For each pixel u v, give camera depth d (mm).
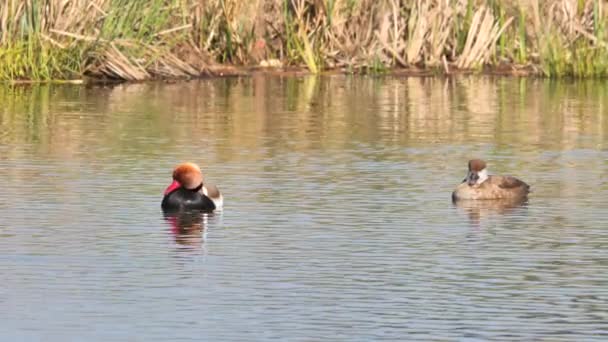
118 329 15086
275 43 43625
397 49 43469
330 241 19250
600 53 42281
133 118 32125
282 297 16344
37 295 16359
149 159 26250
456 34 43656
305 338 14805
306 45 42844
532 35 43688
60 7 39125
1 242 19016
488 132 30359
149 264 17891
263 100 36062
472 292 16609
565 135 29938
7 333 14914
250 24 42875
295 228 20109
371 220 20703
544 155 27188
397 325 15273
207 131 30156
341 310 15836
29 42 38812
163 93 37312
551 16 42531
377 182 23953
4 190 22844
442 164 25984
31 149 27250
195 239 19344
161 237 19469
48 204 21734
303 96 37000
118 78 39781
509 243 19234
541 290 16703
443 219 20859
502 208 21781
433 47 43250
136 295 16391
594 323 15375
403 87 39312
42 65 38906
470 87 39312
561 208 21750
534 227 20312
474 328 15180
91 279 17078
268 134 29781
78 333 14938
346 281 17078
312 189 23250
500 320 15484
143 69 40031
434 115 33219
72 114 32688
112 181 23828
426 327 15203
